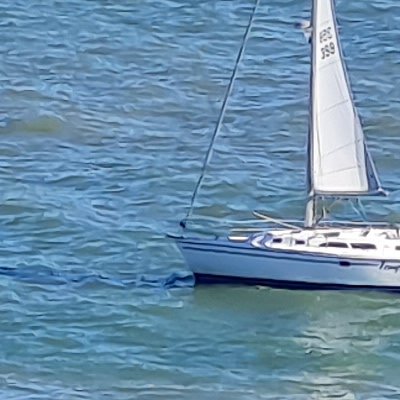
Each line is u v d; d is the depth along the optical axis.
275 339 192.38
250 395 179.62
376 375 185.25
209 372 184.62
